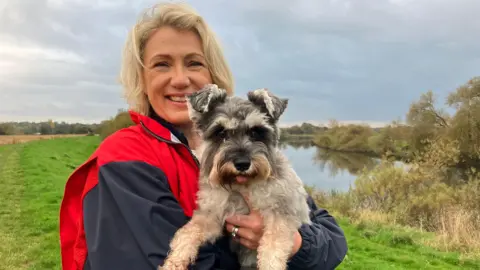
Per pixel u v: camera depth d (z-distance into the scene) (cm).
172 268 49
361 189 335
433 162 363
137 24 68
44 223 212
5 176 360
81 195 57
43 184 323
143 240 48
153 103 66
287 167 67
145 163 53
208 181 62
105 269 47
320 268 59
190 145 71
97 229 49
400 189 322
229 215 59
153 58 65
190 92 67
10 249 174
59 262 159
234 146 62
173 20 66
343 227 254
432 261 193
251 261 62
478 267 188
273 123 70
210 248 56
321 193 362
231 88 75
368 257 194
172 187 56
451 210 275
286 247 56
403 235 228
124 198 49
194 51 67
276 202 60
